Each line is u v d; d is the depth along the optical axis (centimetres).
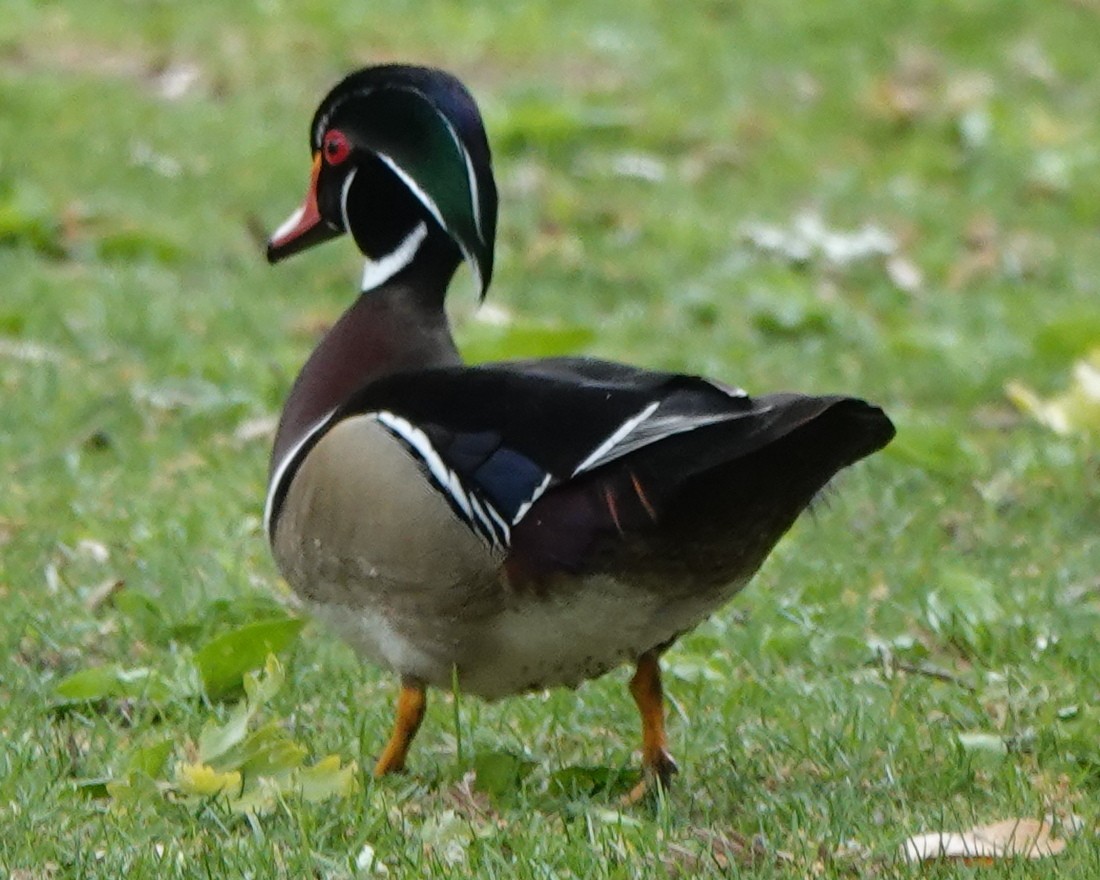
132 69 2247
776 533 771
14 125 1989
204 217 1809
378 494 773
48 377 1354
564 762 861
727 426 714
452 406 767
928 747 879
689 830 771
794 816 782
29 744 840
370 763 849
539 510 746
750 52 2444
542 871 719
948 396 1516
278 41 2356
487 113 2114
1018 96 2397
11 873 718
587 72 2356
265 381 1411
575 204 1917
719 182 2059
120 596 1009
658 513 733
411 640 793
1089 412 1425
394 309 855
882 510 1213
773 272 1759
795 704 920
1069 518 1220
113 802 785
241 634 913
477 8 2538
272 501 829
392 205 857
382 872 728
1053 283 1866
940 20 2609
